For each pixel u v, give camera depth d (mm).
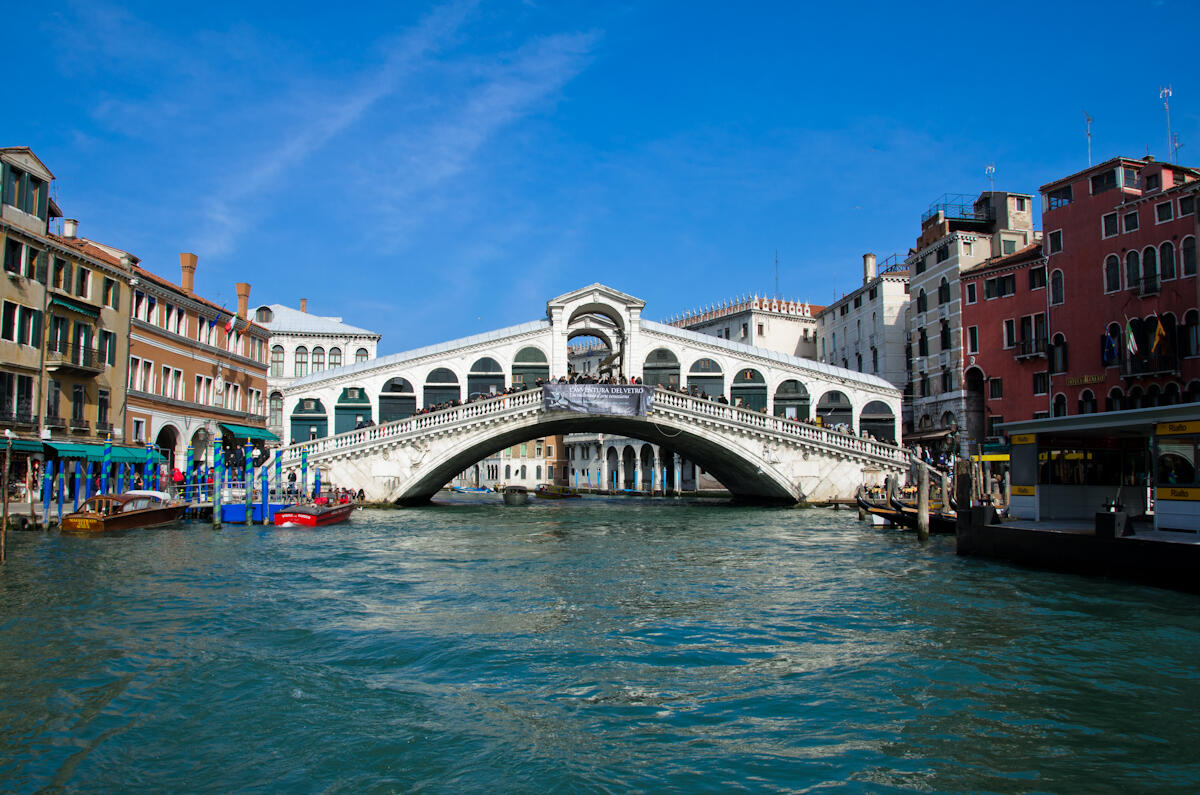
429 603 14844
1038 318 38969
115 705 9078
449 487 88562
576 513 39125
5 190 25906
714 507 44219
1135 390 33219
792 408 45344
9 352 25688
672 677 10336
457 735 8336
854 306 57375
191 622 12984
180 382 35750
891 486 35406
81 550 21031
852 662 11008
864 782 7375
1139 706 9297
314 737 8242
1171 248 31953
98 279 30047
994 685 10039
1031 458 20891
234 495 33719
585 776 7422
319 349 51094
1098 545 17141
